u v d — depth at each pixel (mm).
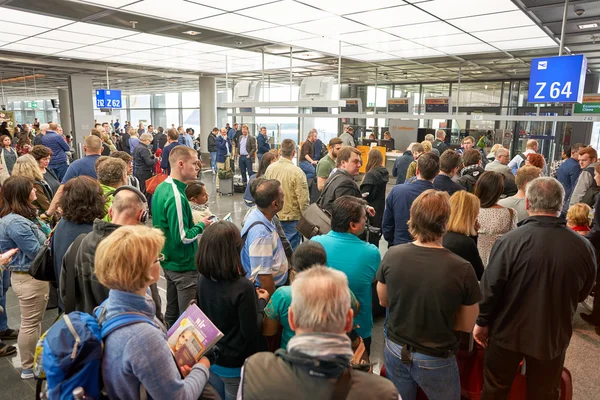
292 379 921
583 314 3406
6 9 5188
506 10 4707
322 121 16922
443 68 10195
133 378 1089
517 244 1729
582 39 6266
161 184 2480
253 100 7516
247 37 6676
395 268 1661
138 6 4941
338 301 954
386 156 10273
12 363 2660
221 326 1692
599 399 2414
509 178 3988
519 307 1747
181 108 23875
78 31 6520
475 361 2088
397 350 1712
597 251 3195
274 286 2213
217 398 1450
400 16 5051
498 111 13008
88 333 1064
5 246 2361
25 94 25281
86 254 1661
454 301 1557
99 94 10891
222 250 1638
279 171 3932
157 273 1231
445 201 1657
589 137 11102
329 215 2898
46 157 4152
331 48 7582
